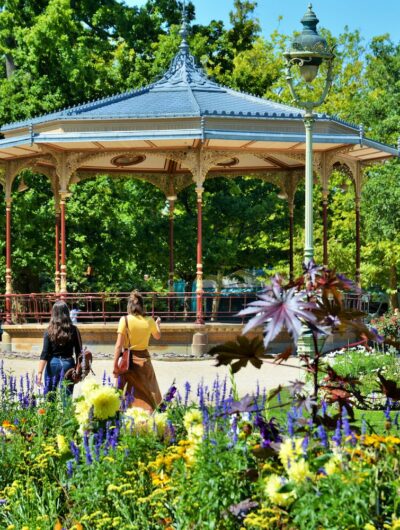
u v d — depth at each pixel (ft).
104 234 105.70
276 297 16.66
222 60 130.41
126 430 21.89
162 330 72.90
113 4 123.03
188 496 18.07
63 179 76.74
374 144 77.41
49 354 34.12
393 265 128.06
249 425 18.86
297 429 18.11
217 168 94.89
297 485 15.98
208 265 109.19
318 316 17.85
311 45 46.42
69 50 103.81
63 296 77.15
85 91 105.70
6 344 77.92
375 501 15.37
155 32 124.67
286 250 124.98
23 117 102.89
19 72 106.83
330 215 135.13
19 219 101.65
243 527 17.04
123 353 35.86
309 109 47.70
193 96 78.54
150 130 71.41
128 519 18.80
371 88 148.15
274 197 116.88
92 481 19.89
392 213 117.29
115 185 107.96
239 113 71.15
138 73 111.75
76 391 47.62
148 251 107.34
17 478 22.20
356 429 18.72
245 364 18.01
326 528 15.14
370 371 44.11
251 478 17.56
